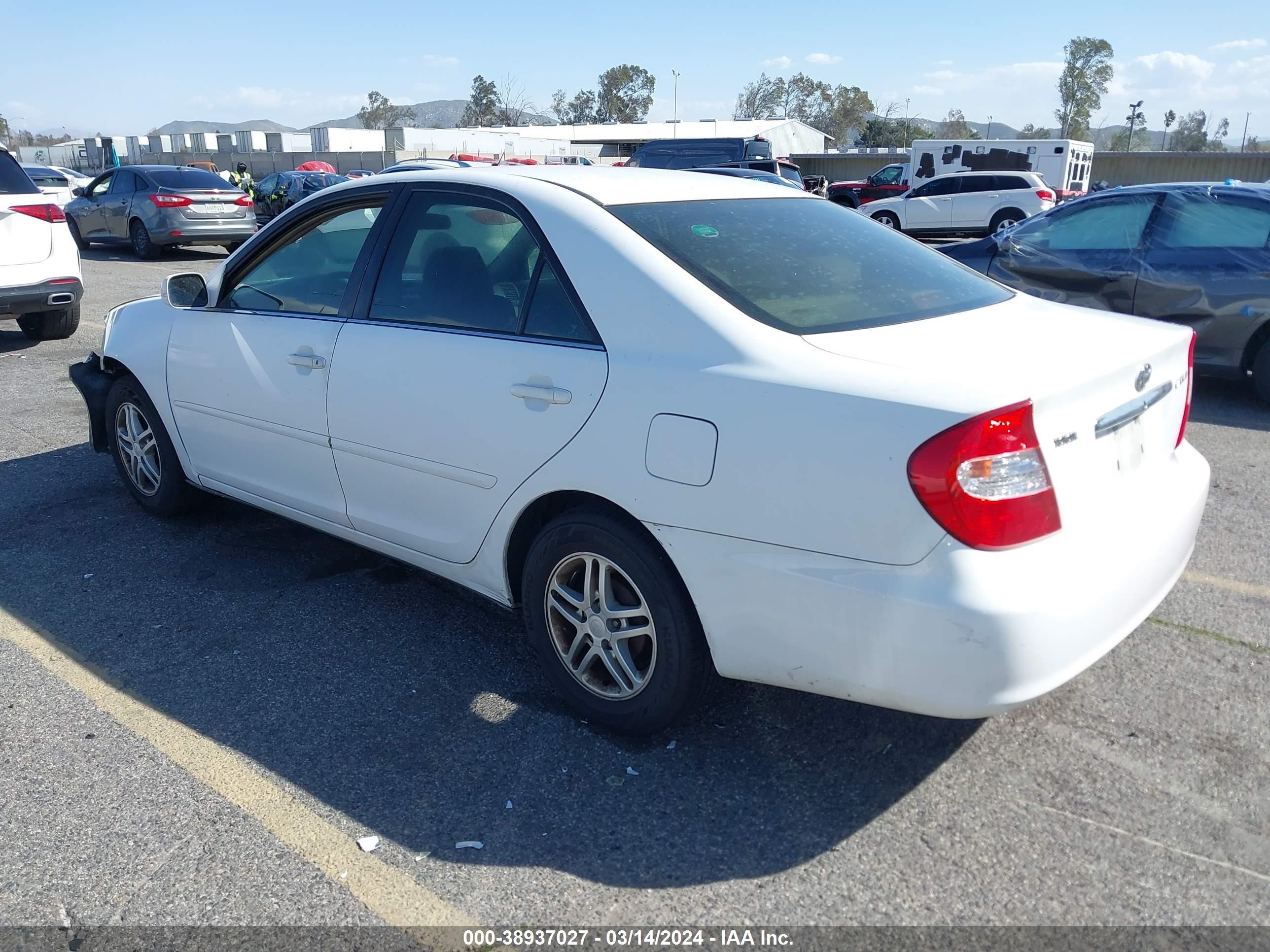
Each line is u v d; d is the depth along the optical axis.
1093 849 2.47
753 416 2.42
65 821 2.60
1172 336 2.83
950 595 2.19
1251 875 2.37
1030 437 2.21
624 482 2.65
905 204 25.62
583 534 2.81
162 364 4.23
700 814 2.62
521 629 3.67
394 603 3.87
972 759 2.83
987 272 7.79
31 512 4.82
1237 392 7.22
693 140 22.39
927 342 2.55
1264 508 4.79
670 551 2.60
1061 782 2.72
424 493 3.25
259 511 4.83
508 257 3.04
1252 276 6.48
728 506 2.46
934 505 2.18
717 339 2.55
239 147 62.88
